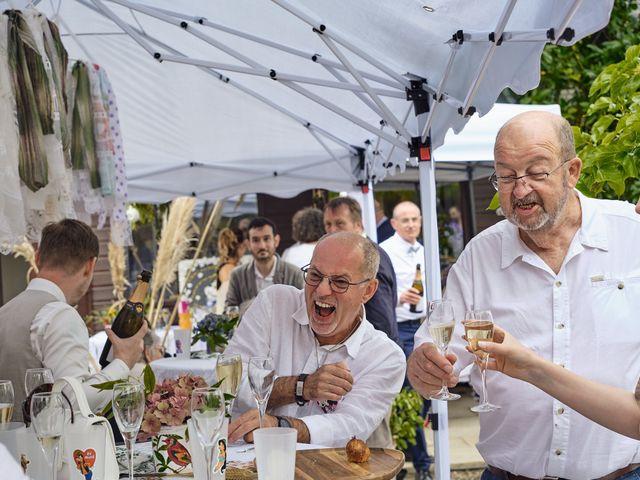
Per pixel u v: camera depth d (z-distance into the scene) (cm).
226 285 777
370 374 299
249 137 610
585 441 244
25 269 1095
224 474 208
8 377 297
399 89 374
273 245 643
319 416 278
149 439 266
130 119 584
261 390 224
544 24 241
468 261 270
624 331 245
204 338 502
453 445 677
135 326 303
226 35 412
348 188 645
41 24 347
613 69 329
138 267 1013
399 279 685
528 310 254
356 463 228
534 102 787
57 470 201
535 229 241
